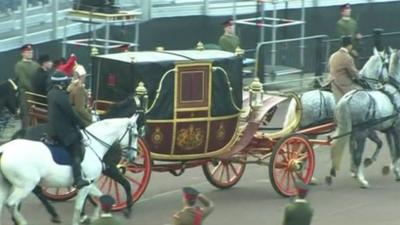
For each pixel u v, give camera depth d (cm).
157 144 5338
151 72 5262
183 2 8581
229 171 5975
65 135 4841
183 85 5334
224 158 5562
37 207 5428
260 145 5728
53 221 5125
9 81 6506
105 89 5412
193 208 3962
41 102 5831
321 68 8406
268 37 8975
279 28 9075
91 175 4934
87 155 4928
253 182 6094
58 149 4850
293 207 4100
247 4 8906
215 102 5428
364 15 9794
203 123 5412
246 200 5684
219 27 8812
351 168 6109
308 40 8338
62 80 4897
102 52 7712
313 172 5972
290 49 8250
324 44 8425
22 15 7525
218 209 5484
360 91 5922
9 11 7462
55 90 4872
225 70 5447
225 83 5453
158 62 5272
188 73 5338
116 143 5047
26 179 4734
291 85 8238
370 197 5812
